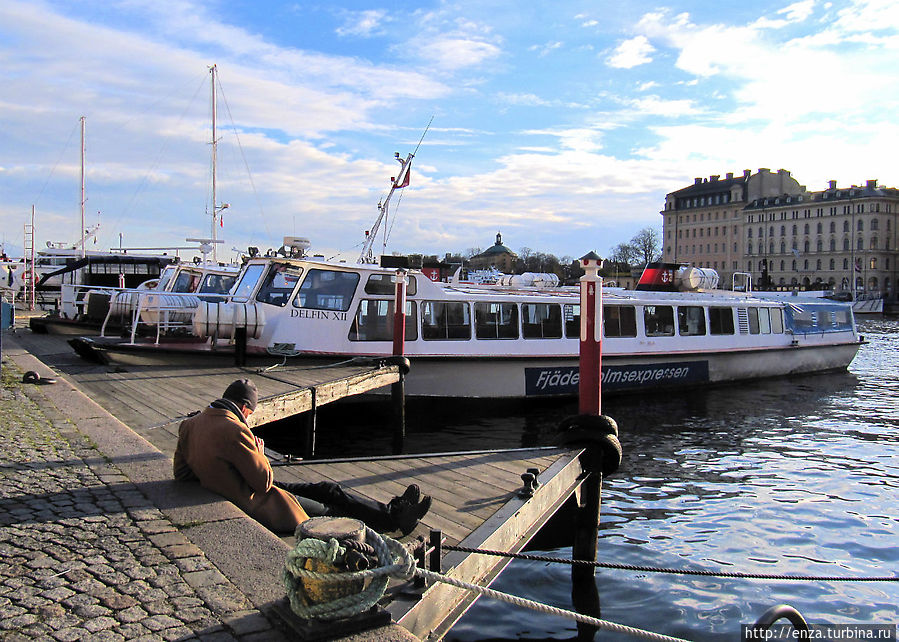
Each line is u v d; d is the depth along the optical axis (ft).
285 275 47.06
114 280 96.53
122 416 28.96
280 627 11.58
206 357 43.11
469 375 51.44
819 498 35.19
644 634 13.75
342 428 47.62
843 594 24.25
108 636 11.15
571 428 27.40
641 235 422.82
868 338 157.99
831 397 65.62
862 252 387.55
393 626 12.11
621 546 28.50
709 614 22.65
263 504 17.69
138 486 18.61
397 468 24.75
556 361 54.95
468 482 23.04
